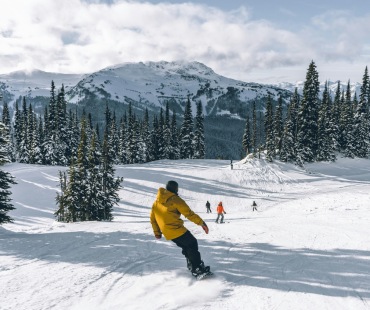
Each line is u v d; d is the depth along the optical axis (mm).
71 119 79938
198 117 85938
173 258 6523
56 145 73188
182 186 51094
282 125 67562
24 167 65125
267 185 53656
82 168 31281
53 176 56625
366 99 75438
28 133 82938
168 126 87875
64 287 4840
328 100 74875
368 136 72938
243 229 9930
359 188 41094
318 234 8711
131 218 35875
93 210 30984
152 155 88250
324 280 5090
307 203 31969
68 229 11430
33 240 8742
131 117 85500
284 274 5395
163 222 5039
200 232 9719
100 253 6996
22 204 43938
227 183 53625
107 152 34062
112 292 4633
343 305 4172
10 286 4898
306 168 62188
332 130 69500
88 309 4086
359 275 5309
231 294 4516
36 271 5684
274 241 7965
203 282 4980
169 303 4230
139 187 50281
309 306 4137
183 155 87312
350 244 7461
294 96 69375
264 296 4441
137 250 7254
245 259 6336
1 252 7301
